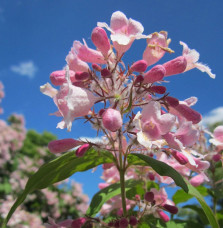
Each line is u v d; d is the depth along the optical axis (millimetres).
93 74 111
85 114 103
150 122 102
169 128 100
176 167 141
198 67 119
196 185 164
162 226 144
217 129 165
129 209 148
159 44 114
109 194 138
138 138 96
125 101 109
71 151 111
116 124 94
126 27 113
